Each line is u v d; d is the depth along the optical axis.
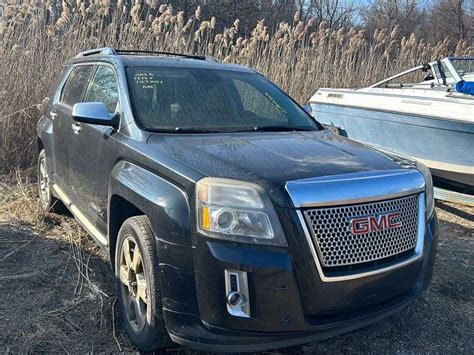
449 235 5.50
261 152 2.96
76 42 7.99
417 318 3.58
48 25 8.02
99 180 3.57
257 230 2.47
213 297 2.47
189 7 21.16
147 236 2.81
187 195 2.61
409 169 3.02
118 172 3.18
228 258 2.45
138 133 3.25
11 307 3.37
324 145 3.29
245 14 22.55
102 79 4.09
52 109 5.06
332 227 2.56
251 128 3.62
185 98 3.69
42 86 7.12
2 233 4.55
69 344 3.04
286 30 10.30
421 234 2.97
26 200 5.40
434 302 3.83
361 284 2.63
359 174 2.75
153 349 2.87
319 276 2.52
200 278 2.51
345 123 7.49
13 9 7.80
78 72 4.79
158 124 3.38
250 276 2.44
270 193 2.51
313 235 2.51
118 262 3.22
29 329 3.15
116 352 2.99
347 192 2.61
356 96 7.25
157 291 2.71
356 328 2.70
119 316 3.35
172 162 2.80
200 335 2.52
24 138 6.95
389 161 3.11
